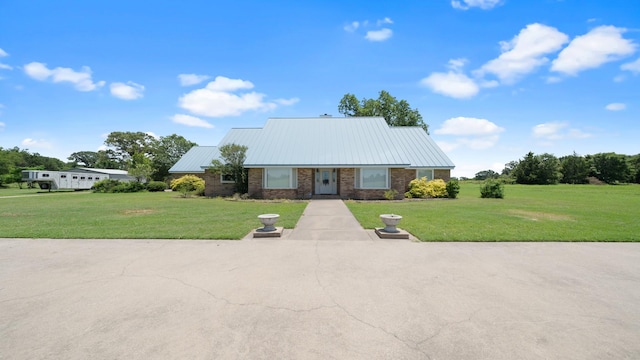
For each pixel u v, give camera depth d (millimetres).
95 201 17359
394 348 2762
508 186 41688
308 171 18703
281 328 3115
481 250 6266
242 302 3746
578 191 29375
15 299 3861
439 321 3262
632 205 15109
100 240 7117
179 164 27812
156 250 6262
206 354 2672
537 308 3586
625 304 3719
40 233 7754
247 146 21094
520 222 9414
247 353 2689
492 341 2867
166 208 13484
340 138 20906
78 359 2617
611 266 5215
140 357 2637
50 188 33219
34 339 2932
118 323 3230
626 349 2750
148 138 55312
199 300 3807
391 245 6691
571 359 2596
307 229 8477
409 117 36781
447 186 18938
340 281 4469
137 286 4293
